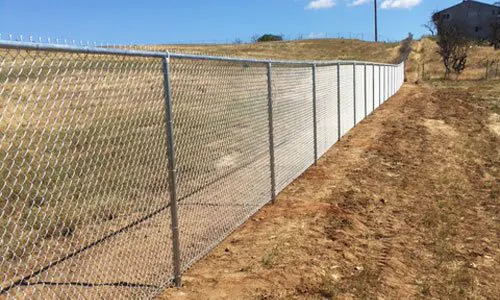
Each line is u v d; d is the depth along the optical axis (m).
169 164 4.32
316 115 9.92
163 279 4.55
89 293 4.24
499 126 16.34
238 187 7.02
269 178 7.31
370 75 19.41
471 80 41.72
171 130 4.28
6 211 5.85
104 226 5.98
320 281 4.78
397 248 5.80
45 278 4.42
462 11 87.12
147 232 5.82
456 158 11.26
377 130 14.88
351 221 6.60
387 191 8.32
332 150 11.55
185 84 6.10
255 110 6.85
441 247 5.83
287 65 7.97
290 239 5.82
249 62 5.99
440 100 25.36
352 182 8.66
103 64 4.37
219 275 4.83
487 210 7.48
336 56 60.12
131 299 4.14
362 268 5.18
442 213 7.14
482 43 73.81
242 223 6.41
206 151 7.41
